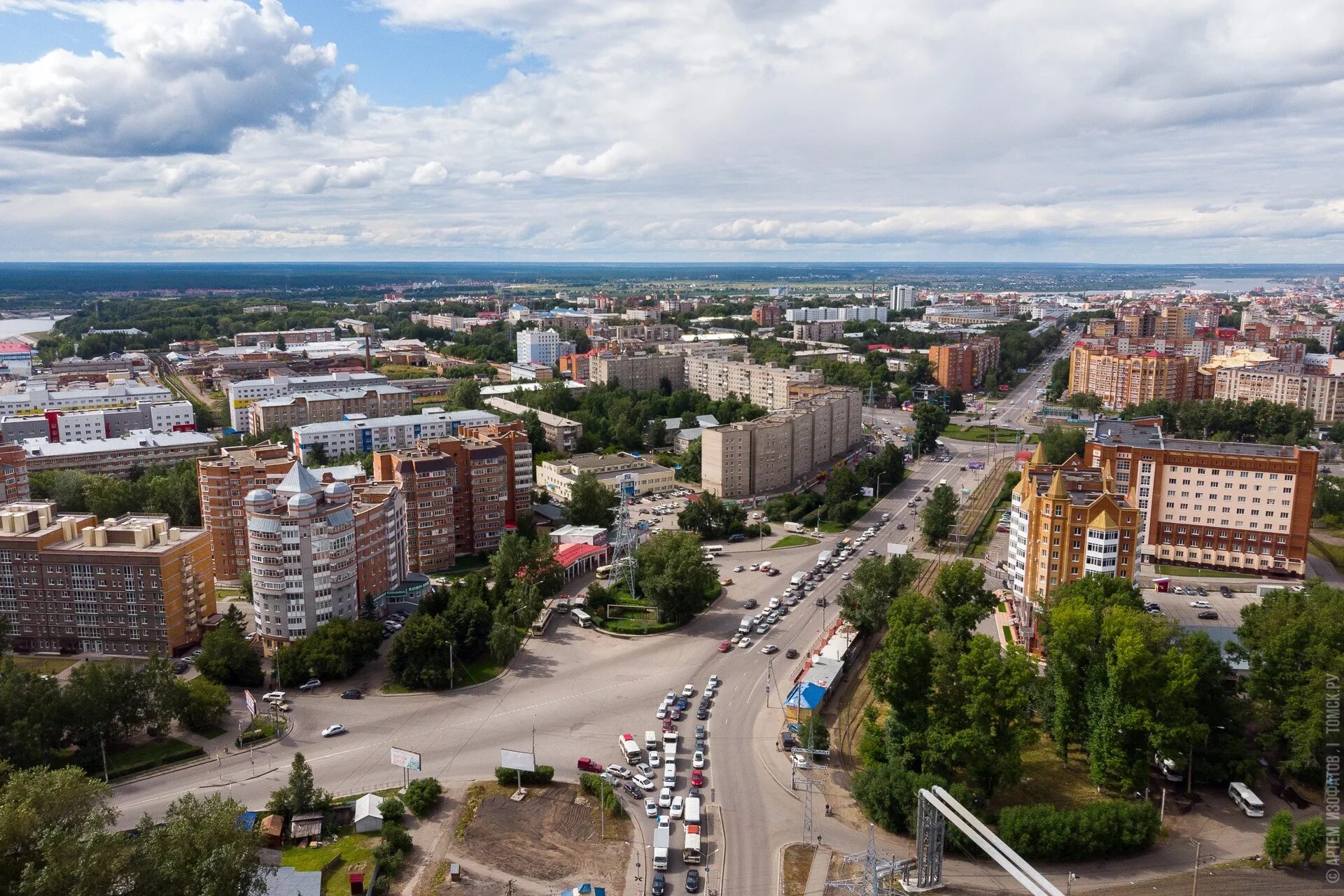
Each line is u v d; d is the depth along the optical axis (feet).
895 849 607.78
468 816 642.63
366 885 562.66
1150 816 597.11
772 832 626.64
